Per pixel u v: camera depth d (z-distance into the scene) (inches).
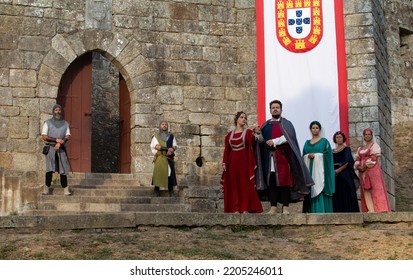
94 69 991.0
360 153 552.4
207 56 767.1
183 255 403.5
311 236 455.5
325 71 738.8
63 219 447.5
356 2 752.3
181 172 740.0
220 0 778.8
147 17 759.1
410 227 473.1
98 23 744.3
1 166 687.1
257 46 754.2
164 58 756.6
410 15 1160.2
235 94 765.3
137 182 724.0
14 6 721.6
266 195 530.6
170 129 745.0
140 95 744.3
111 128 978.7
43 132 630.5
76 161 748.0
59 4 735.1
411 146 1040.8
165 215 457.7
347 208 544.4
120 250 409.4
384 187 541.6
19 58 714.8
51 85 720.3
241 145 505.7
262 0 759.1
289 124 514.6
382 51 813.2
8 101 704.4
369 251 417.1
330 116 732.0
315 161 530.0
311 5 748.6
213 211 700.0
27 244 416.2
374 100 732.7
